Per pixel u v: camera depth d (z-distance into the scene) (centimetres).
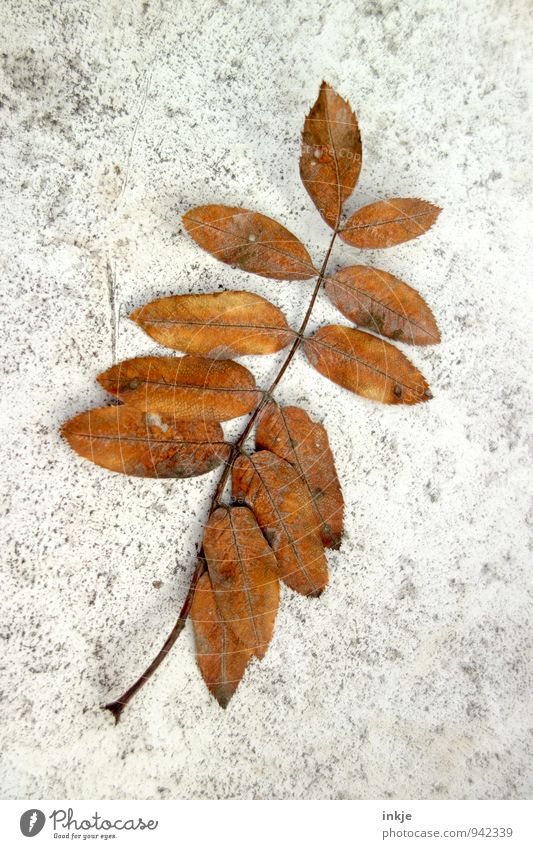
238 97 16
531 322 17
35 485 15
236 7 16
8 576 15
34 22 15
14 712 15
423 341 16
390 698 17
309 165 14
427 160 17
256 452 15
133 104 16
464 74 17
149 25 16
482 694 17
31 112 15
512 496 17
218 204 15
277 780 16
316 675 16
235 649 15
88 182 16
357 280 15
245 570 15
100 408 14
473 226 17
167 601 16
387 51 17
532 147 17
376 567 17
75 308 15
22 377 15
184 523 16
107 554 16
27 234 15
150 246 16
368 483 17
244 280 16
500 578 17
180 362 14
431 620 17
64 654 15
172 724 16
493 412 17
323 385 16
